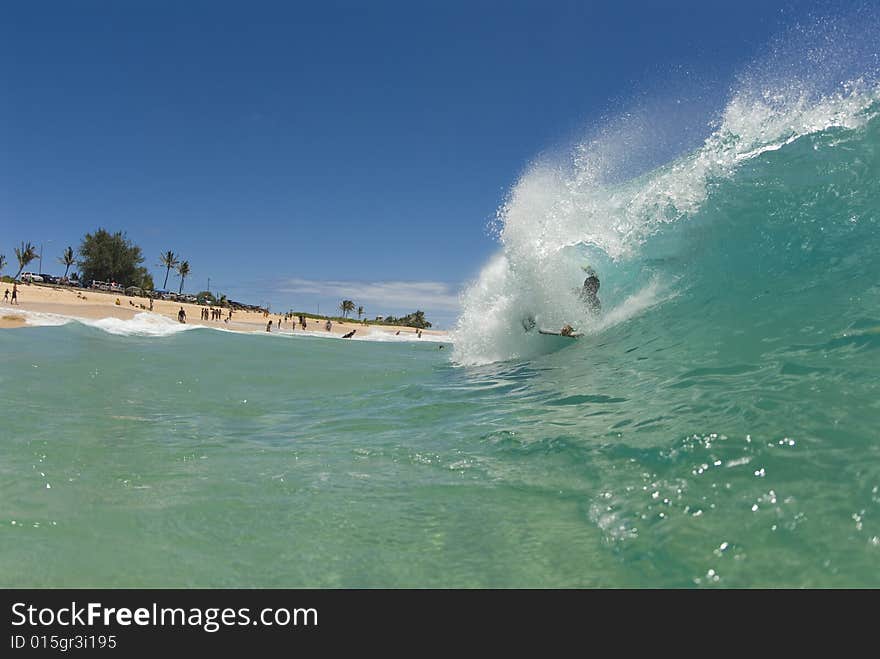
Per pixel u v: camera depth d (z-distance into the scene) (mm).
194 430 4883
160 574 2326
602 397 4738
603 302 8383
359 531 2695
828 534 2109
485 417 4871
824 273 5344
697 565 2125
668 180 7828
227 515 2904
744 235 6473
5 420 4812
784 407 3182
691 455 2936
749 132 7277
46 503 3023
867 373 3359
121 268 92125
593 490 2918
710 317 5836
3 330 13492
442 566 2363
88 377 7492
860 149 6125
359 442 4391
